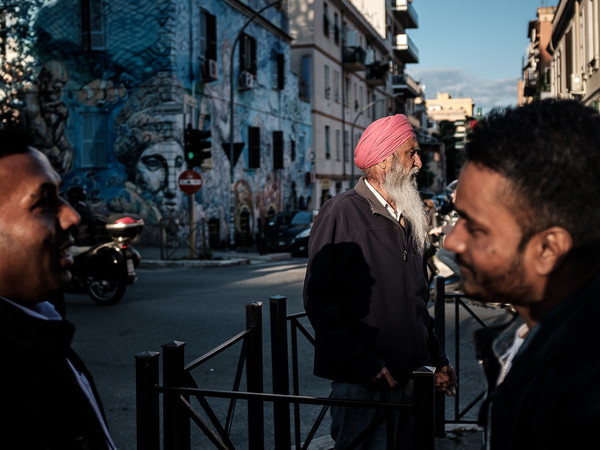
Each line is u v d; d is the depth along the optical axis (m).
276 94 29.47
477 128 0.96
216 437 2.33
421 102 80.81
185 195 20.80
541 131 0.88
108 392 5.40
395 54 60.97
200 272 14.59
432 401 2.01
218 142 23.36
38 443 1.09
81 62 20.67
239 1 24.78
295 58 35.84
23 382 1.09
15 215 1.16
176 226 20.08
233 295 10.66
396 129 2.68
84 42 20.55
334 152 39.47
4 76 21.27
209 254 17.14
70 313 9.05
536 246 0.91
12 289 1.18
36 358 1.13
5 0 21.06
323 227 2.69
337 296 2.68
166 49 20.02
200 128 21.95
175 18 20.17
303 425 4.65
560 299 0.92
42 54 20.98
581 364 0.82
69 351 1.38
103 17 20.42
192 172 16.39
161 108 20.05
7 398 1.07
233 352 6.74
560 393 0.82
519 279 0.93
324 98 37.47
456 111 140.50
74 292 9.88
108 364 6.29
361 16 44.25
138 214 20.34
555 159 0.87
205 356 2.78
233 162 20.06
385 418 2.17
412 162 2.73
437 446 3.85
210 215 22.61
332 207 2.72
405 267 2.66
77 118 20.77
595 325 0.83
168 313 8.98
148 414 2.32
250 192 26.42
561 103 0.92
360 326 2.64
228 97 24.19
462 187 0.97
